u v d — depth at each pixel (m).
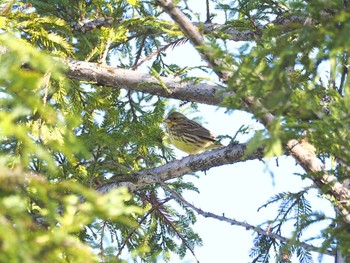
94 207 6.46
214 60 9.64
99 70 13.34
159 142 14.92
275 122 7.81
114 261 8.42
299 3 8.58
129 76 13.26
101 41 13.90
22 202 6.46
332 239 8.71
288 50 7.91
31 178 6.59
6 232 5.79
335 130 8.41
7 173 6.52
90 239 13.53
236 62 8.35
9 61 7.01
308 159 10.00
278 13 13.47
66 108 13.69
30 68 11.23
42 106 7.02
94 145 14.38
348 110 8.57
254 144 7.80
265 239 12.12
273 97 7.89
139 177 13.70
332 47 7.71
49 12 15.27
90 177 13.59
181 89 12.98
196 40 9.70
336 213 10.25
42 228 6.95
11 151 10.87
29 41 14.21
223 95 12.63
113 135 14.30
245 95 8.94
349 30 7.43
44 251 6.30
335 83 10.17
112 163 13.86
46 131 11.13
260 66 8.34
